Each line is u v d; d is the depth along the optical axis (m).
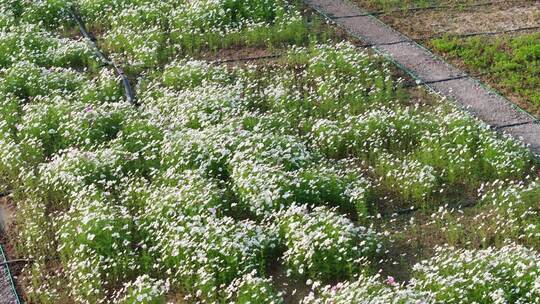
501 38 18.53
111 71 16.62
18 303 10.64
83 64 17.61
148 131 13.93
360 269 10.65
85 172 12.76
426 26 19.48
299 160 12.99
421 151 13.55
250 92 15.84
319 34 18.98
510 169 13.02
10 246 11.95
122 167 13.08
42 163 13.33
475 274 9.90
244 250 10.53
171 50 18.02
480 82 16.50
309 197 12.05
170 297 10.59
